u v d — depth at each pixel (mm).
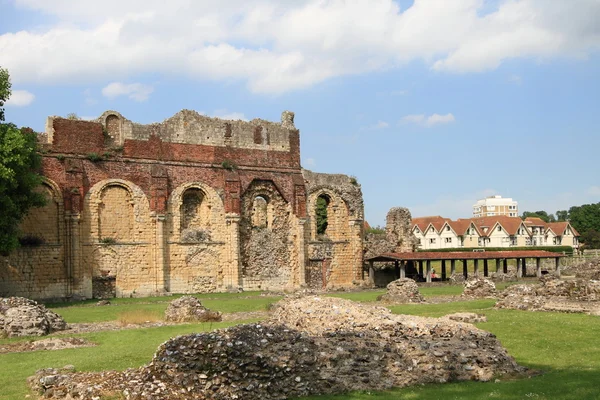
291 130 58031
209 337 15305
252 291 52719
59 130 45969
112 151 48031
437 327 17672
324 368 15672
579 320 25797
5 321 24984
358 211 60656
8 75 38438
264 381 15070
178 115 51875
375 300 39062
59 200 45250
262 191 55688
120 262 47594
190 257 50938
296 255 56375
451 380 16281
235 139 54531
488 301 36250
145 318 29828
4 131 37438
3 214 37031
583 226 141625
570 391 14391
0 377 17328
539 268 64875
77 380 14812
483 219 125938
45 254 44250
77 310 35844
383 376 15906
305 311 18906
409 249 63375
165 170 50219
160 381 14406
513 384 15352
